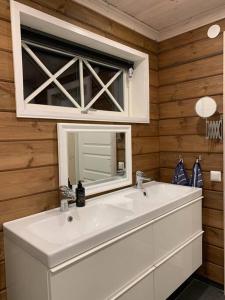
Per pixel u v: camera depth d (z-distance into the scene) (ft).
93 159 5.81
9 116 4.41
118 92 7.20
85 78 6.19
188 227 6.09
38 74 5.29
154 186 7.04
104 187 6.06
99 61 6.39
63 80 5.76
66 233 4.72
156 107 7.66
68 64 5.79
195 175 6.84
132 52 6.64
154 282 4.94
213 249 6.79
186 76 7.03
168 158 7.59
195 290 6.70
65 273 3.35
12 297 4.23
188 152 7.12
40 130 4.87
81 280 3.56
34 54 5.20
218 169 6.55
